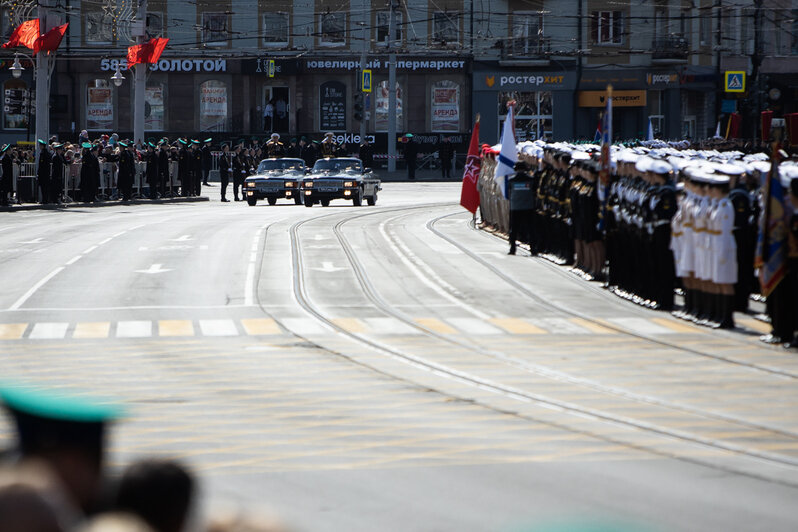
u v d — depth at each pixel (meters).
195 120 153.50
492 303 44.28
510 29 152.50
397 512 16.88
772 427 23.62
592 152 53.28
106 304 43.97
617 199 45.59
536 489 18.36
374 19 153.62
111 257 58.75
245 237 69.12
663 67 153.12
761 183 41.44
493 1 152.00
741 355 33.03
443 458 20.61
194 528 3.88
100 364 31.52
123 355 33.09
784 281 34.09
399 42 153.88
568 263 55.03
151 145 105.31
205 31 154.12
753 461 20.70
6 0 124.75
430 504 17.34
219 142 152.88
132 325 39.06
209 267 55.03
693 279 39.53
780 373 30.19
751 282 41.31
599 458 20.77
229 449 21.27
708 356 32.91
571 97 152.50
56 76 152.12
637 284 44.03
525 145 64.44
